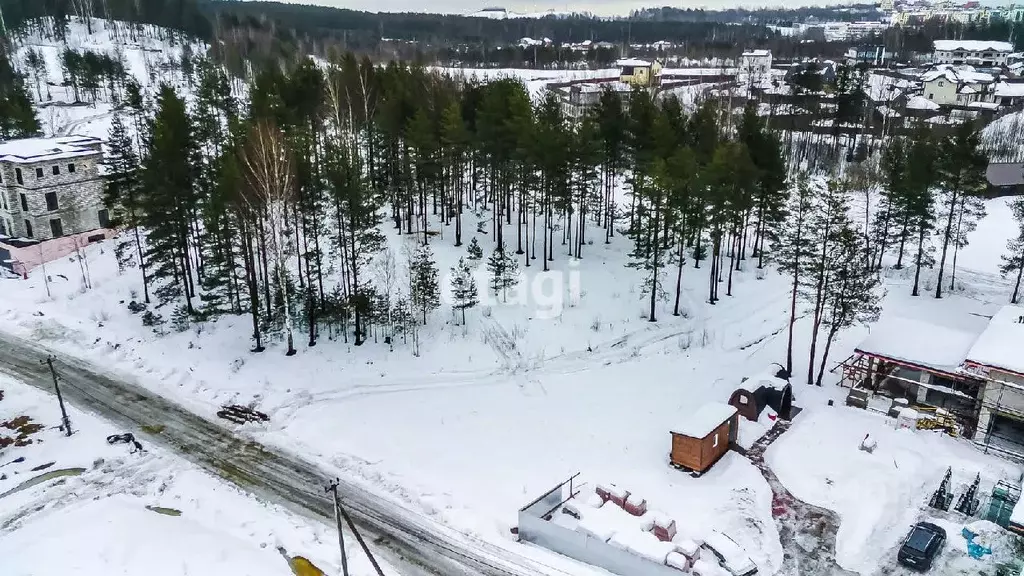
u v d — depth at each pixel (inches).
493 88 2256.4
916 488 1167.0
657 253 1800.0
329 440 1298.0
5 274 2096.5
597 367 1598.2
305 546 1018.1
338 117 2400.3
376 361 1587.1
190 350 1626.5
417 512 1109.7
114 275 2060.8
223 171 1549.0
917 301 1993.1
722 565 990.4
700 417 1254.9
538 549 1029.2
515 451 1274.6
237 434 1321.4
